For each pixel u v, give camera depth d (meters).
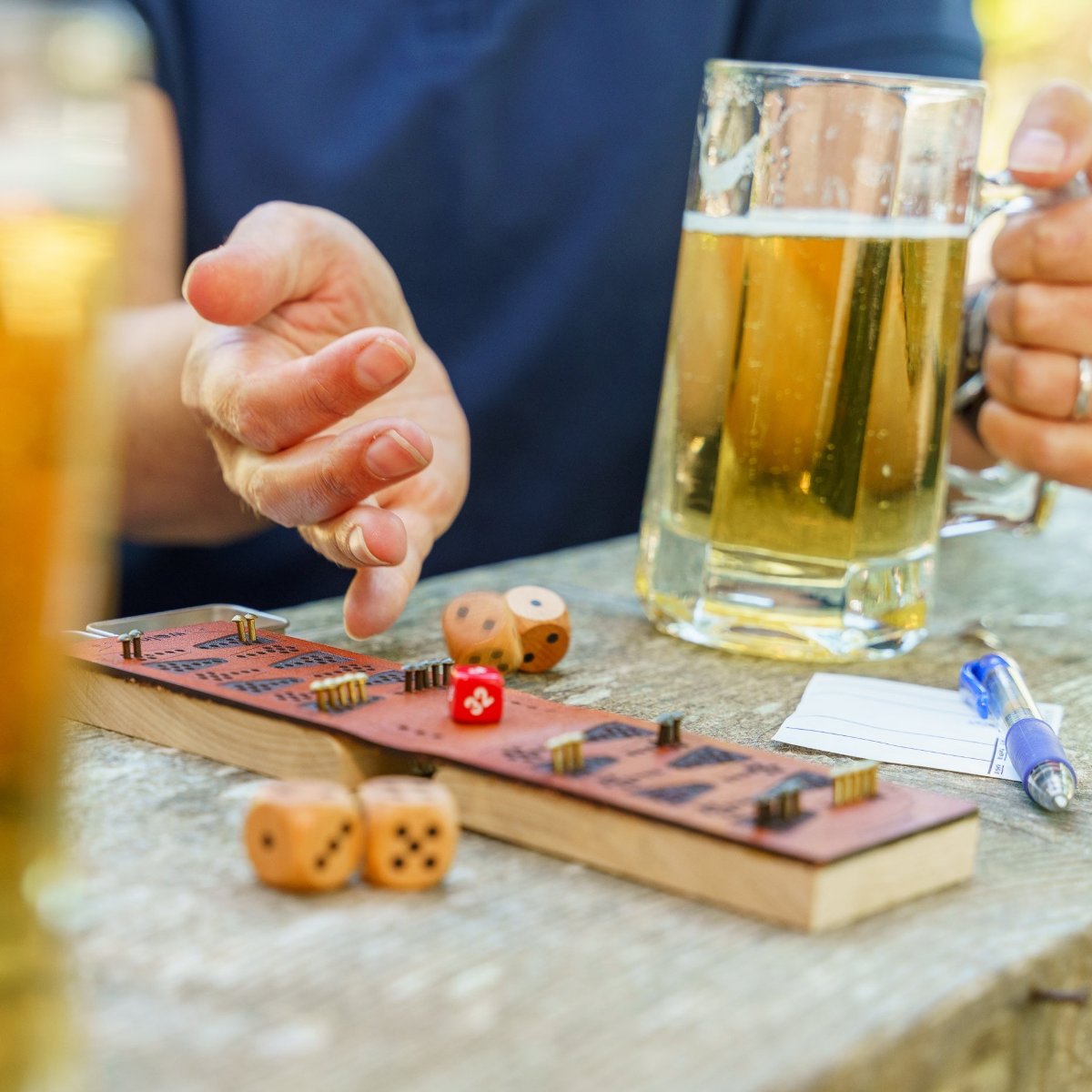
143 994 0.49
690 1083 0.47
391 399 0.71
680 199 1.13
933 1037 0.50
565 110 1.08
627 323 1.13
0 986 0.48
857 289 0.68
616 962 0.51
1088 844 0.58
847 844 0.53
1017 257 0.79
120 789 0.57
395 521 0.63
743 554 0.70
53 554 0.48
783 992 0.50
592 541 1.15
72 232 0.47
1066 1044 0.53
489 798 0.56
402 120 1.03
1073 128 0.76
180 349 0.84
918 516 0.71
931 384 0.70
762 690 0.68
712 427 0.70
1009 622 0.78
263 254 0.66
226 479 0.68
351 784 0.57
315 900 0.52
